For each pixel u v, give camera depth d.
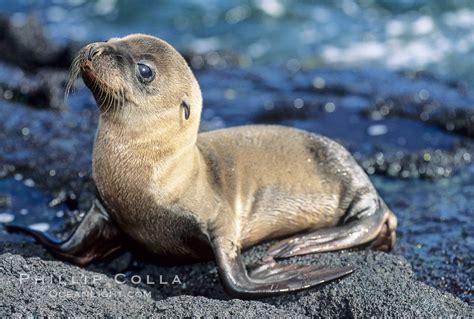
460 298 12.59
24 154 17.47
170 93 12.08
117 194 12.24
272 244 13.52
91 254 12.94
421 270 13.42
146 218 12.36
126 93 11.72
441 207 16.22
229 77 26.23
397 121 21.66
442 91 24.12
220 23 32.44
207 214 12.36
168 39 30.94
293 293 11.55
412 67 27.89
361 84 25.02
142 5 34.06
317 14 33.38
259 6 33.88
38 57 26.84
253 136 13.81
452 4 33.91
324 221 13.73
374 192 13.92
